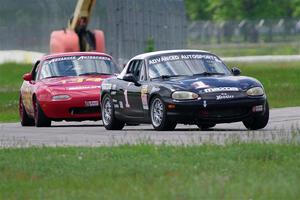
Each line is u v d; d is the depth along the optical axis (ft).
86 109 193.47
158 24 510.58
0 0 517.55
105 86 180.86
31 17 516.32
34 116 199.52
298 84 326.44
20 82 407.23
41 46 513.04
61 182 99.55
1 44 517.96
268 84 329.72
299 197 84.53
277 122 178.19
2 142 152.25
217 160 109.29
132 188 92.48
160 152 118.42
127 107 172.35
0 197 92.84
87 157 116.67
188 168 103.76
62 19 507.71
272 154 111.65
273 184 90.12
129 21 475.31
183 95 157.07
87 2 395.55
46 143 146.10
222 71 167.73
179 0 543.80
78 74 201.26
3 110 259.60
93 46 395.55
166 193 87.51
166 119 159.22
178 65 167.84
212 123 158.40
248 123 162.50
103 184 96.94
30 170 108.58
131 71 173.99
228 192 87.15
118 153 118.83
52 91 194.59
